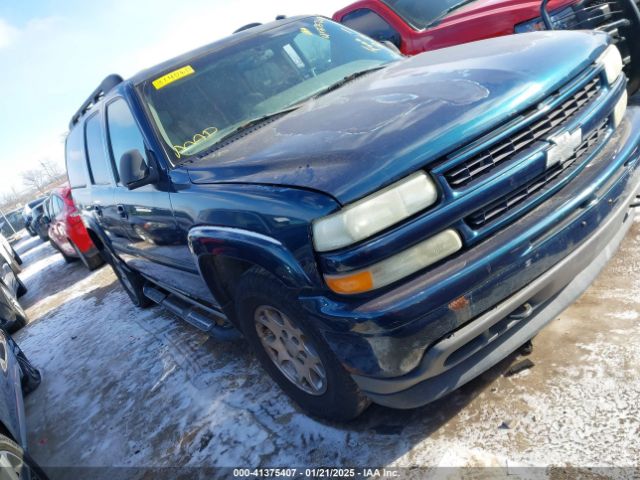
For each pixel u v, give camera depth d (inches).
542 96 76.6
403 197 67.2
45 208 409.1
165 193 105.0
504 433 78.6
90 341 193.6
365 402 85.6
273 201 74.0
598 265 85.1
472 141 70.8
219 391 120.0
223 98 114.5
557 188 77.2
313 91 114.1
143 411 126.2
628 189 86.5
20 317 264.4
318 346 81.3
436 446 80.7
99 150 154.8
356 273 66.9
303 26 135.4
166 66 124.0
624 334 88.6
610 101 87.9
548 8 171.0
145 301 200.7
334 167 70.7
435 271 68.9
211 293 102.7
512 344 77.6
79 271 360.2
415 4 227.9
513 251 70.5
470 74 82.8
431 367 70.7
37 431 140.1
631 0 149.8
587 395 79.6
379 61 123.8
